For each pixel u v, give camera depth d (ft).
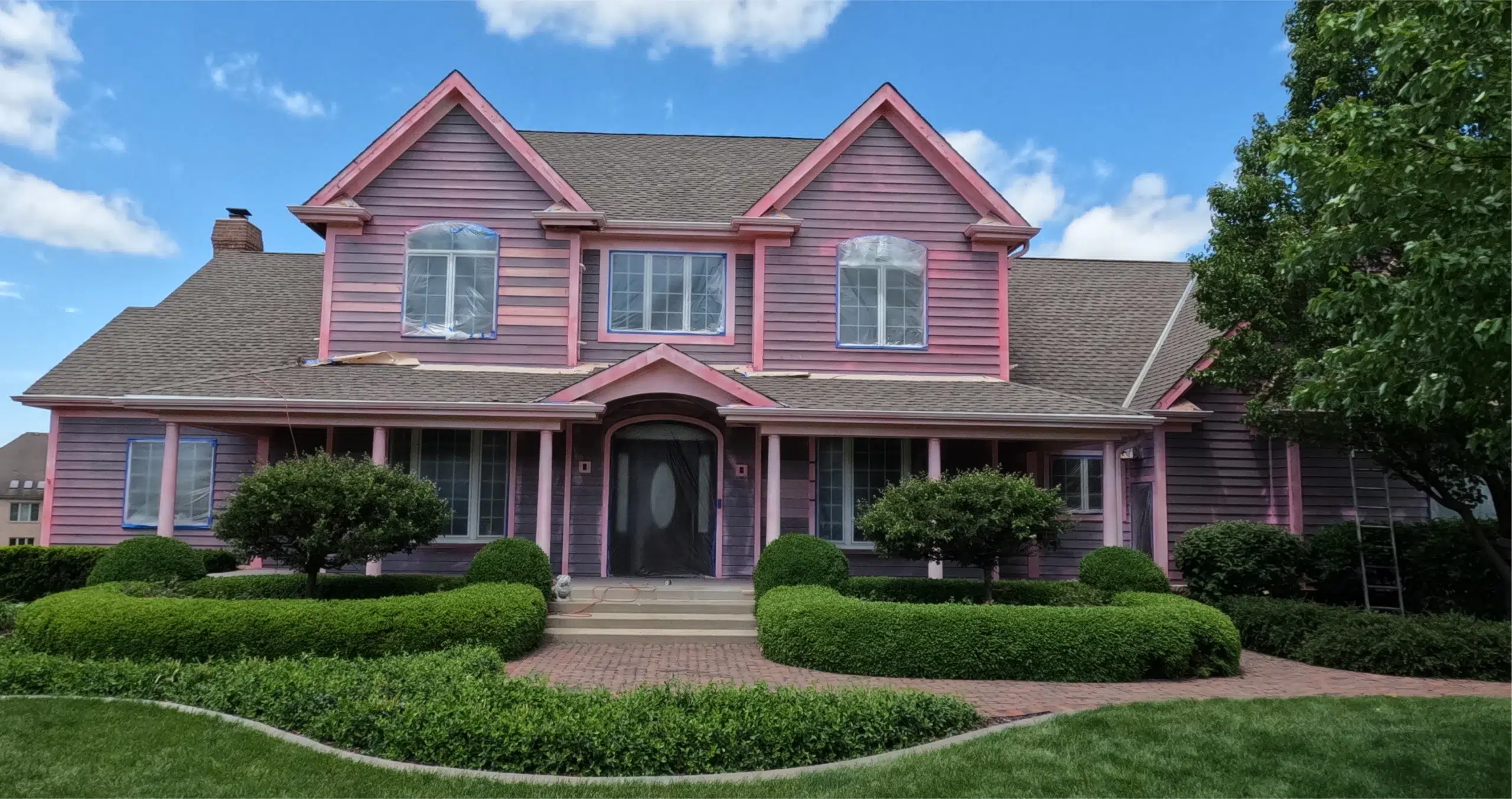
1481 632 34.12
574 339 51.62
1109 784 20.75
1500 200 21.36
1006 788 20.38
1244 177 44.68
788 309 52.65
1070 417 46.52
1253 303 42.29
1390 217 23.54
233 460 55.01
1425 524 47.29
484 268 51.96
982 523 38.55
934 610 33.68
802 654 34.40
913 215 53.72
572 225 51.83
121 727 23.20
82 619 32.63
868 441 53.47
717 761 21.74
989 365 53.31
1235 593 45.16
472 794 19.60
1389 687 31.60
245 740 22.48
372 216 51.80
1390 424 40.47
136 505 54.85
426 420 46.37
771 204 52.47
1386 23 24.12
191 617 32.65
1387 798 20.24
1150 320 64.08
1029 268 70.95
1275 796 20.24
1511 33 21.56
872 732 23.27
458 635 33.86
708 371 46.50
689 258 53.57
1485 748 23.31
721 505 52.54
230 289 64.23
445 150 52.39
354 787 19.81
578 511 52.16
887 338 53.01
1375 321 24.04
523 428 46.57
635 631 40.60
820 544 42.98
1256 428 48.93
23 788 19.25
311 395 45.70
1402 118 23.04
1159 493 52.65
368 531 38.37
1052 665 32.63
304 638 32.65
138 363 55.62
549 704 23.59
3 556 50.26
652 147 64.75
